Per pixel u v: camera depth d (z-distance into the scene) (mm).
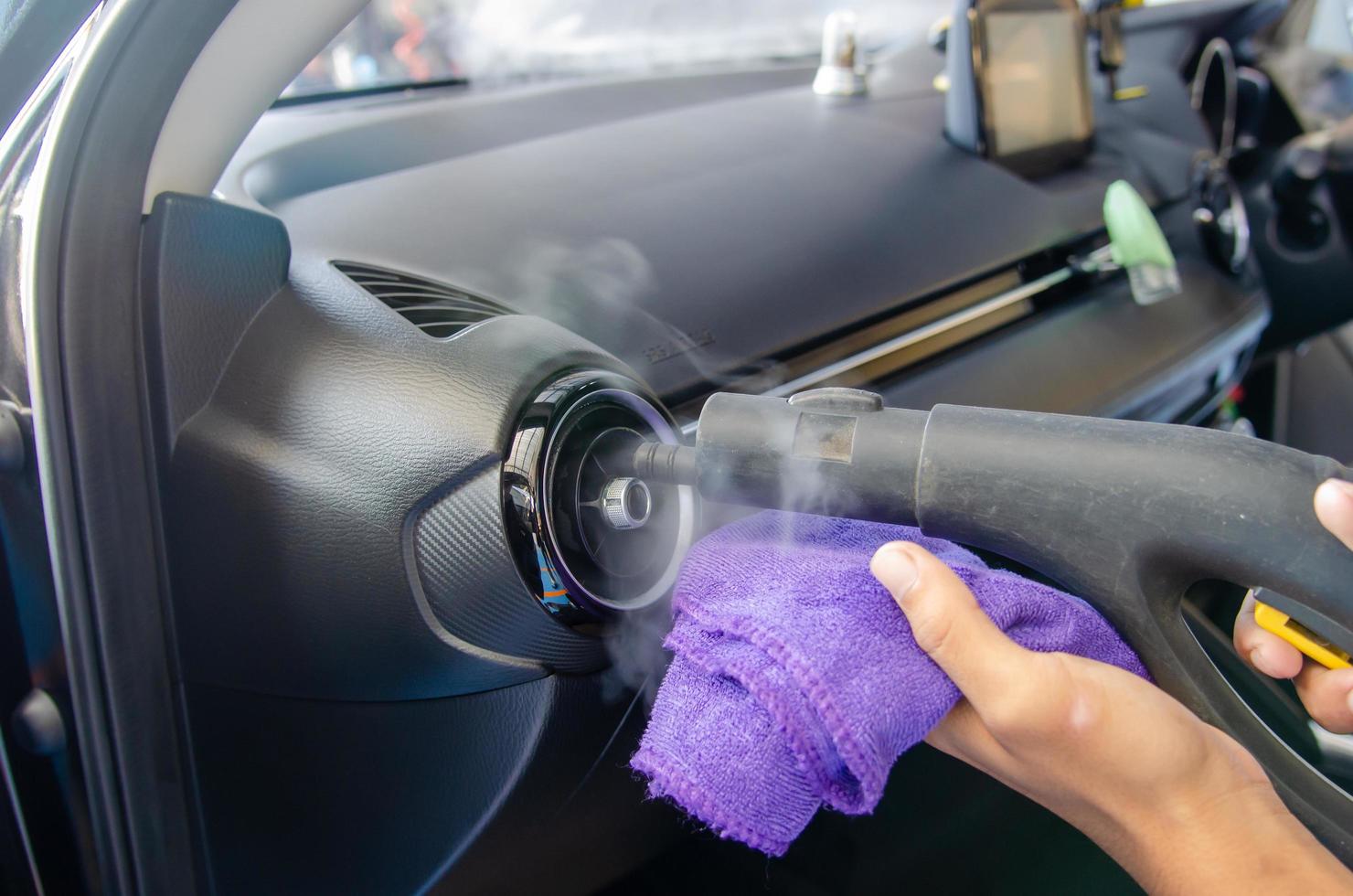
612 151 952
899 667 417
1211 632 825
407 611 531
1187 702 444
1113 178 1181
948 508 434
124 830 562
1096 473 411
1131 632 443
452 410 514
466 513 511
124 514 528
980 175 1062
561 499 512
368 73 1061
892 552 414
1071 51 1171
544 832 598
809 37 1333
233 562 550
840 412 450
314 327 558
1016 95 1104
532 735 552
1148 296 1075
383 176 855
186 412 538
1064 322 1022
